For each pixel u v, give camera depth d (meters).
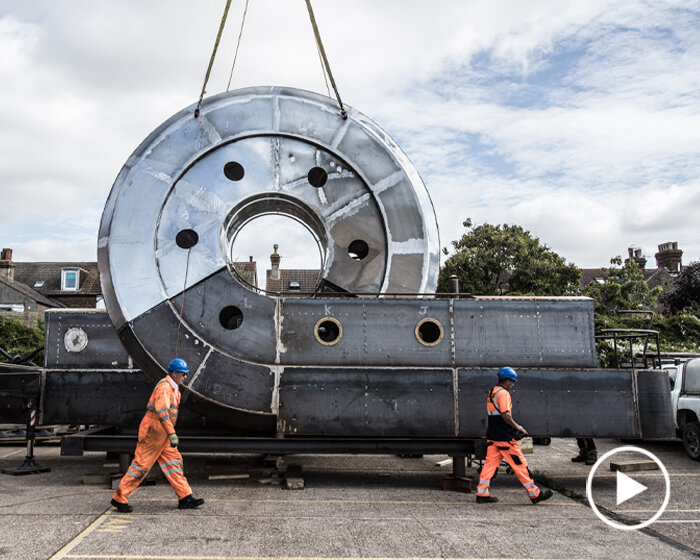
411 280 8.39
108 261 7.78
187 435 8.63
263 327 7.63
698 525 6.02
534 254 33.50
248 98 8.40
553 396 7.62
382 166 8.55
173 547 5.00
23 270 39.88
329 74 8.45
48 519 5.92
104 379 9.38
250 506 6.60
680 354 13.84
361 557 4.83
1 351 9.74
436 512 6.46
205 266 7.81
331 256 8.30
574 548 5.15
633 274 35.22
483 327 7.79
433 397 7.54
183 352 7.57
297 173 8.37
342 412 7.46
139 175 7.98
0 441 12.64
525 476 6.88
